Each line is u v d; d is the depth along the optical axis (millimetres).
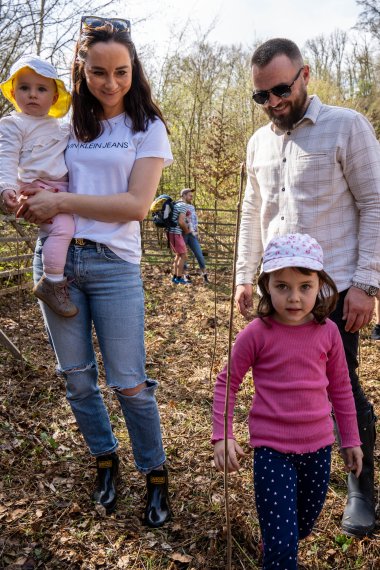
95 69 2092
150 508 2482
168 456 3092
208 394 4137
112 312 2309
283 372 1916
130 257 2318
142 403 2404
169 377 4566
